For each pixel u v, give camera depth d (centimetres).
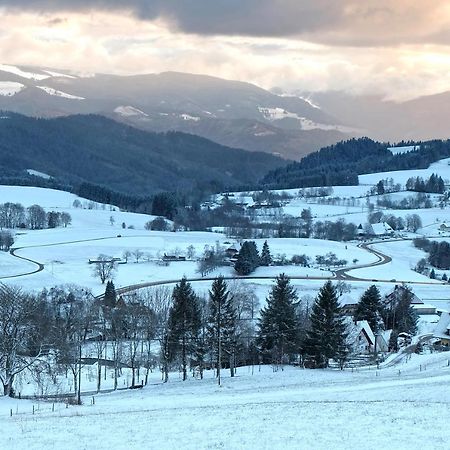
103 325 13425
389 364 12006
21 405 7669
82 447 5000
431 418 5375
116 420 6047
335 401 6825
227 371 11238
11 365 8525
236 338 11225
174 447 4862
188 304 10725
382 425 5181
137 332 13250
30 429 5756
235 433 5203
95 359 12200
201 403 7331
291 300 12938
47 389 9519
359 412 5822
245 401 7344
